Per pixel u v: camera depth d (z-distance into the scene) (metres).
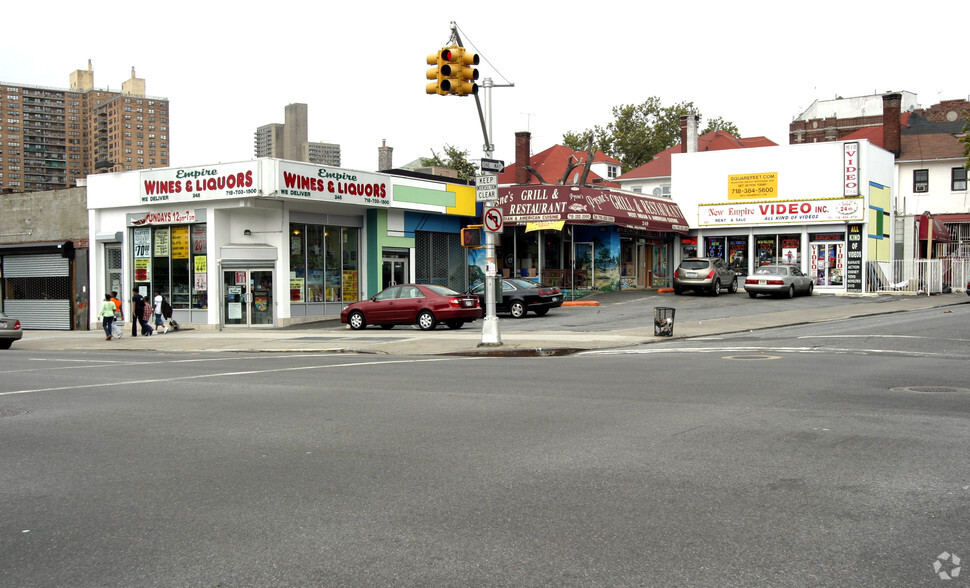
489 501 5.84
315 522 5.44
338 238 31.97
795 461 6.86
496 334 18.88
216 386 12.62
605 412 9.46
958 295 37.34
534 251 38.44
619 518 5.39
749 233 41.41
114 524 5.50
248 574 4.54
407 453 7.46
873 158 39.41
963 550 4.71
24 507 5.95
